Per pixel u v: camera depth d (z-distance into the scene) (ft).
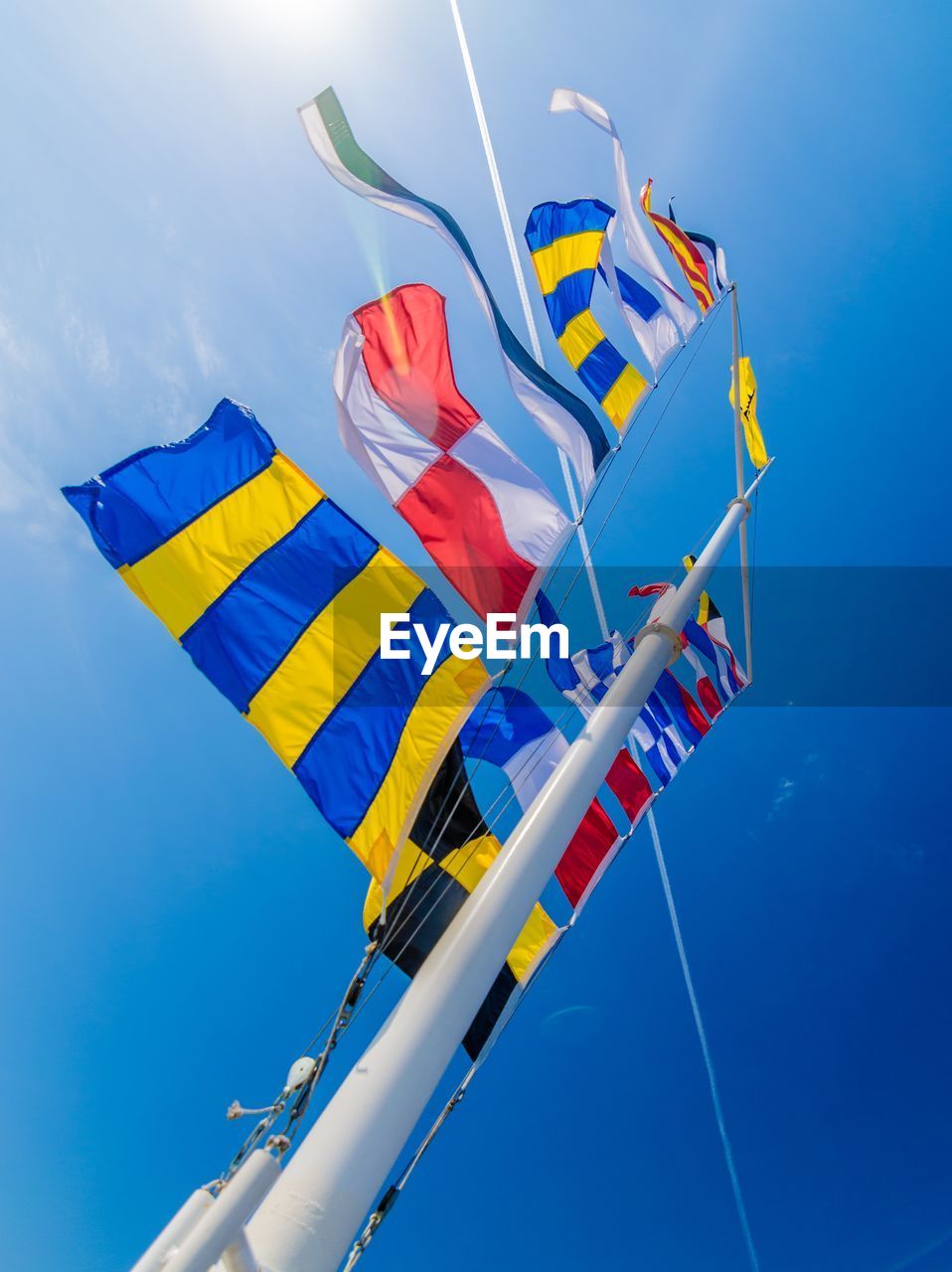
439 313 19.92
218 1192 11.57
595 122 34.73
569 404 21.98
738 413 39.88
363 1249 15.07
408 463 19.36
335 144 19.48
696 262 38.81
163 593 16.94
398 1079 12.87
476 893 15.69
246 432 19.57
